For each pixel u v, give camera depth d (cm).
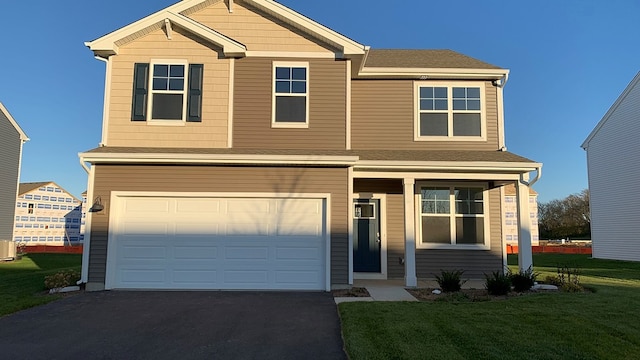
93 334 622
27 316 730
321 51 1124
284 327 661
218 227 1013
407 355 507
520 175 1063
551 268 1619
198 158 992
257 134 1091
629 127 2092
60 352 546
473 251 1191
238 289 995
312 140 1091
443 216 1205
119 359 520
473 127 1218
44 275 1288
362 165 1029
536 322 652
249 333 628
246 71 1113
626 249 2105
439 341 559
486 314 700
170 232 1011
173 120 1088
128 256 1002
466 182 1214
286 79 1114
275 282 1001
